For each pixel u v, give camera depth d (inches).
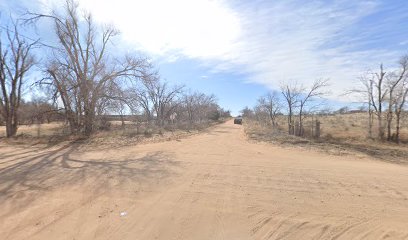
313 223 177.8
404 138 737.6
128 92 815.7
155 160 389.1
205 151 480.1
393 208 203.6
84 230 169.6
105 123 842.8
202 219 184.7
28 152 480.4
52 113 767.7
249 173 310.5
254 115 2316.7
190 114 1653.5
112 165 354.3
